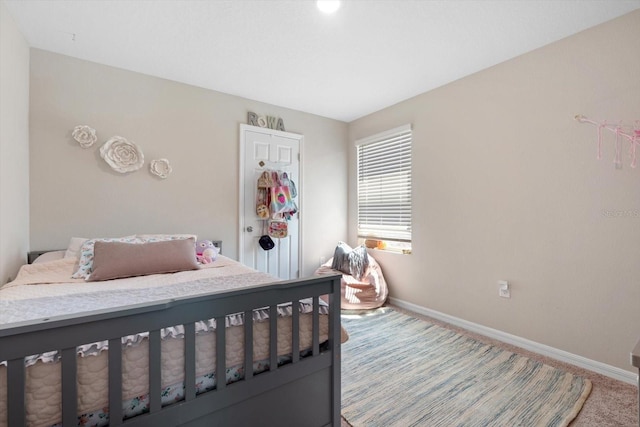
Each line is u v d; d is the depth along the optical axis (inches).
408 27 77.9
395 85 113.7
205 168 116.7
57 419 30.9
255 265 129.0
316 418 50.3
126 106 101.1
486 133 99.5
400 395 66.9
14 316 41.6
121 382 33.2
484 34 80.6
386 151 138.2
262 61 96.1
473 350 89.0
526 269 89.7
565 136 81.5
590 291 77.4
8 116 71.6
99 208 96.3
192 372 38.0
